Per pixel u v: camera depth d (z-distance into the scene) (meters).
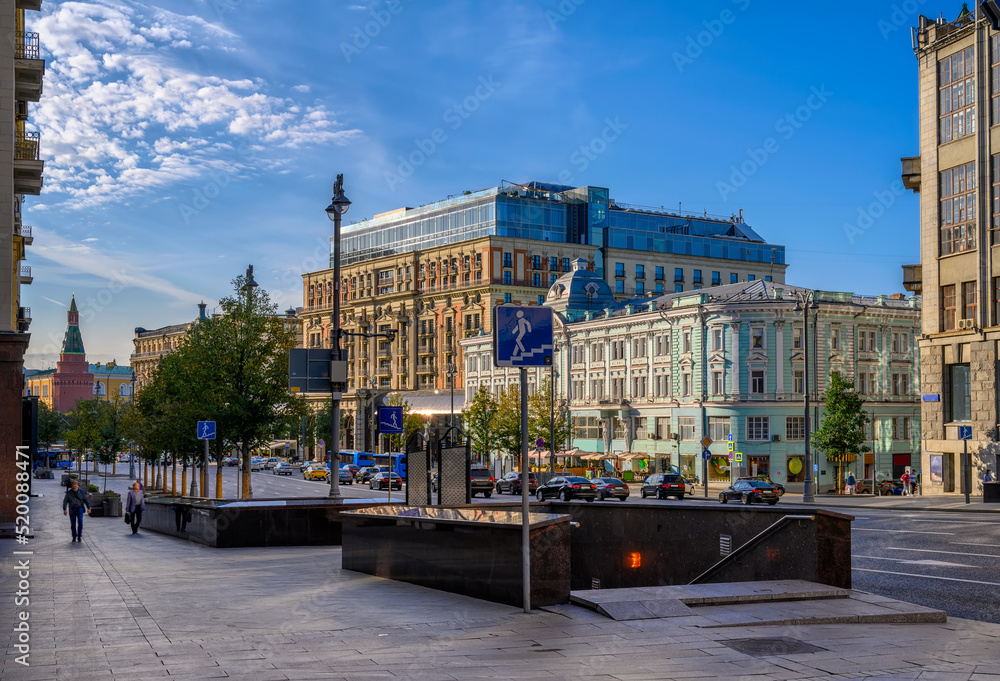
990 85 46.00
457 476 19.52
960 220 47.84
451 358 111.25
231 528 23.50
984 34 46.12
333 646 9.68
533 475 69.38
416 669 8.65
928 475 49.34
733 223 124.06
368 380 126.00
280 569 17.66
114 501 43.66
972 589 15.34
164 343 177.12
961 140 47.75
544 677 8.38
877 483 66.69
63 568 18.27
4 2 30.58
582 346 84.00
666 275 114.94
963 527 26.69
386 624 10.91
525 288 106.31
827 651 9.59
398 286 121.25
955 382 48.34
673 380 73.06
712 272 118.31
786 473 67.25
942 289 49.09
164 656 9.21
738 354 68.56
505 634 10.20
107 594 13.87
